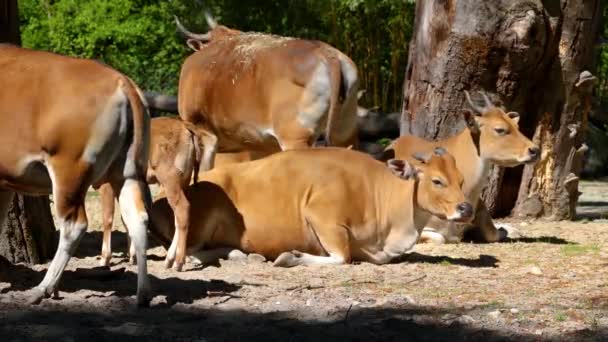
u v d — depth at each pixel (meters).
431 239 15.43
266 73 15.88
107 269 12.35
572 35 18.36
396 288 11.91
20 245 13.05
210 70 16.58
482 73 17.91
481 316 10.48
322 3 30.91
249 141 16.39
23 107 10.52
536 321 10.27
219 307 10.77
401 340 9.57
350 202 13.53
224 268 13.17
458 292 11.70
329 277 12.52
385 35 31.88
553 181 18.66
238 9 31.38
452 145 15.64
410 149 15.83
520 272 12.98
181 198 13.16
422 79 18.44
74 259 13.62
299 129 15.62
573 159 18.67
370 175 13.77
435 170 13.34
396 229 13.61
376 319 10.34
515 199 18.94
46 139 10.45
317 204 13.51
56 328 9.74
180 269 12.92
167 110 28.72
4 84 10.61
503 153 15.21
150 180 13.31
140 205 10.62
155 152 13.20
